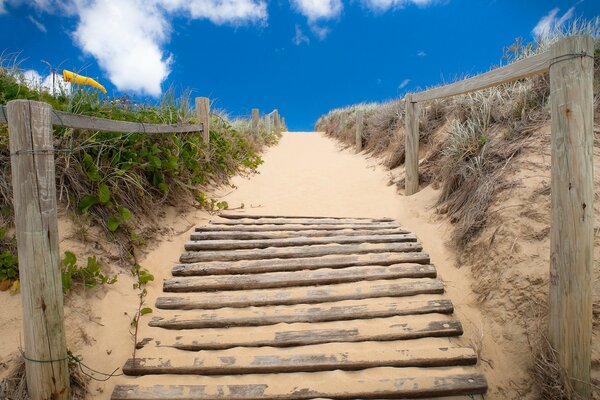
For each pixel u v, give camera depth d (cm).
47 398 193
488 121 444
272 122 1534
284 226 415
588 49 196
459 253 332
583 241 196
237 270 327
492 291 276
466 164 406
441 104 638
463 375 228
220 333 262
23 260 186
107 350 240
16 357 210
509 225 296
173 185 426
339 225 419
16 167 181
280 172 722
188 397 217
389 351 244
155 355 244
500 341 248
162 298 293
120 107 438
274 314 277
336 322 271
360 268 324
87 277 268
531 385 220
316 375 232
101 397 217
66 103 354
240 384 225
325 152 1009
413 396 220
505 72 303
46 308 190
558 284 204
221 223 430
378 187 580
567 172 198
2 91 319
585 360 200
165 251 352
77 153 319
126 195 351
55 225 192
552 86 208
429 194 473
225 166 592
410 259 335
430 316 272
